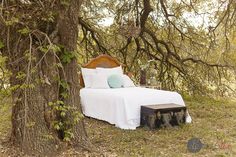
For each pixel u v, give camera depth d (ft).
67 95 15.48
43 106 14.93
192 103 30.60
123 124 21.65
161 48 33.73
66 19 15.05
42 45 14.43
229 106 30.17
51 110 14.98
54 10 14.69
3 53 14.92
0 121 21.50
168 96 23.45
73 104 15.74
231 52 31.83
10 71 14.83
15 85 14.58
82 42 31.76
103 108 23.18
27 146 14.92
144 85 29.94
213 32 30.86
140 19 31.86
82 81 26.73
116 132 20.40
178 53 33.76
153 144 17.97
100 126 22.06
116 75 27.25
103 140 18.53
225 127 22.17
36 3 14.29
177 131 20.81
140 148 17.07
